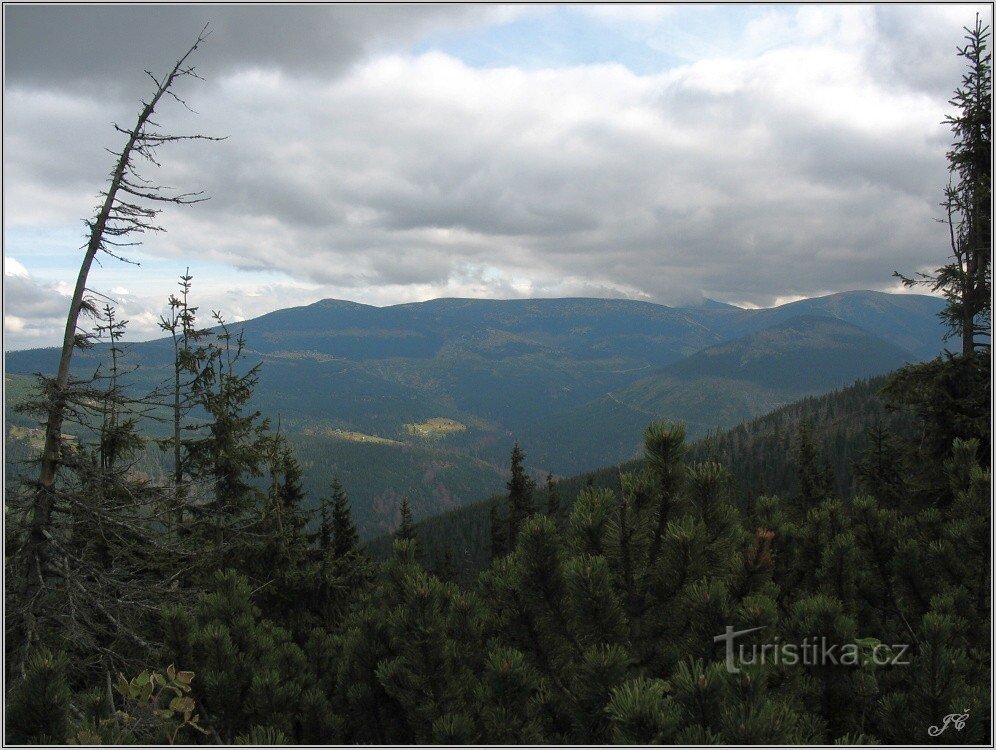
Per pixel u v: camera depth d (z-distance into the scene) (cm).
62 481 922
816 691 412
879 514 592
